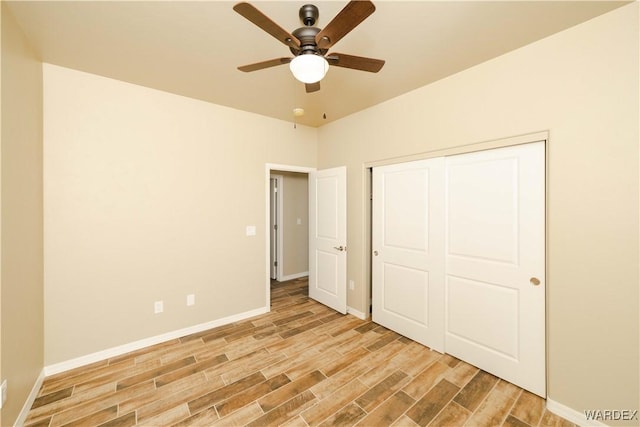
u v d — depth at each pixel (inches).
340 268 135.8
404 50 79.4
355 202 132.0
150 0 59.7
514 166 81.2
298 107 124.4
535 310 77.4
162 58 84.0
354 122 131.8
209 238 119.7
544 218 75.7
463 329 94.1
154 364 92.6
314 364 92.6
